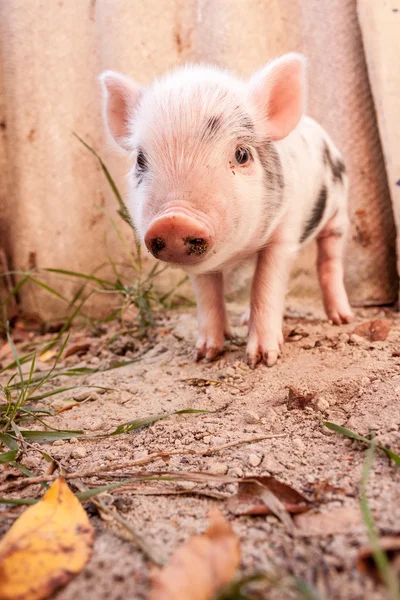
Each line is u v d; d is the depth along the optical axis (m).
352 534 0.27
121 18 0.66
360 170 0.69
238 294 0.73
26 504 0.32
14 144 0.70
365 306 0.72
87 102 0.70
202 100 0.41
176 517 0.30
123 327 0.63
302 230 0.52
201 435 0.38
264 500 0.30
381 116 0.63
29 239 0.71
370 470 0.32
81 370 0.50
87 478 0.34
